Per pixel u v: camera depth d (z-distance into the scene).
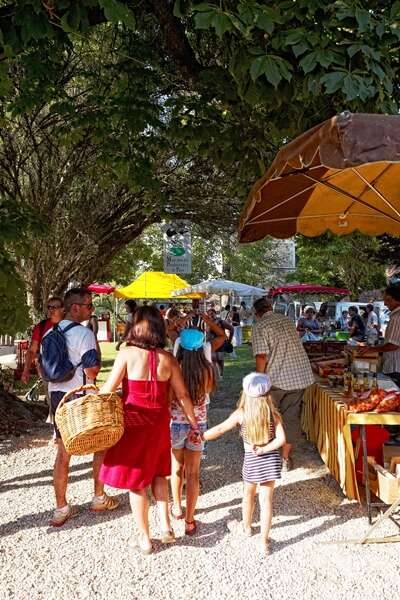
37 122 11.16
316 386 6.61
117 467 4.17
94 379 4.84
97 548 4.40
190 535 4.63
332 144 3.57
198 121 7.34
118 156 8.35
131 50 8.13
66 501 4.98
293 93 5.19
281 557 4.25
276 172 4.33
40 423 8.88
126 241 14.08
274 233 7.19
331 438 5.59
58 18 4.73
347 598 3.68
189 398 4.48
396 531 4.70
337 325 23.81
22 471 6.43
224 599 3.68
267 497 4.35
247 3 4.60
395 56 5.46
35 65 7.41
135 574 4.00
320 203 6.81
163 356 4.28
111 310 38.25
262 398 4.41
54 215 12.69
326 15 4.77
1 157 11.63
